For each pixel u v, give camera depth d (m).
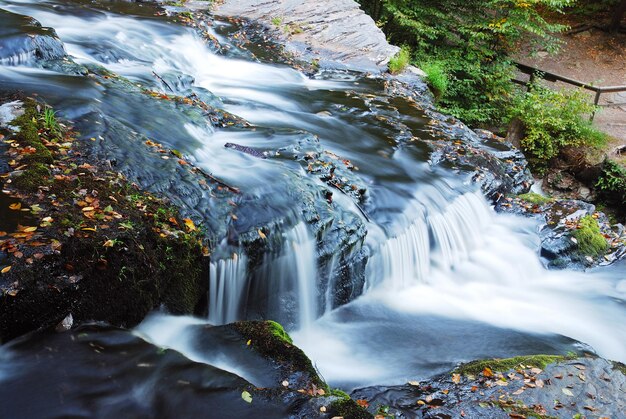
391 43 16.56
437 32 15.47
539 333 6.50
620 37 20.52
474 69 15.00
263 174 6.33
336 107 10.15
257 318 5.59
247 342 4.57
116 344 4.14
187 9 12.66
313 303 6.06
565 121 13.39
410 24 14.84
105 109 6.50
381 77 12.23
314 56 12.52
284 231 5.67
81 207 4.71
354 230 6.40
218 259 5.13
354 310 6.42
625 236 9.06
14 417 3.45
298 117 9.51
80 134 5.75
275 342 4.54
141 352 4.11
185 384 3.87
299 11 13.88
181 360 4.07
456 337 6.20
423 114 10.67
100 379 3.82
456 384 5.03
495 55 15.79
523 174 9.95
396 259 7.03
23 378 3.72
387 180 7.94
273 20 13.35
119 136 5.95
